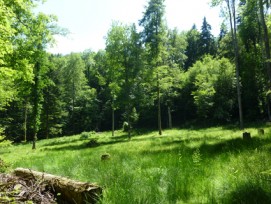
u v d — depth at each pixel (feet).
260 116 155.94
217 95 162.20
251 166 21.85
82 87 255.09
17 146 131.85
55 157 50.90
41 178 20.97
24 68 54.54
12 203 14.93
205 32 241.76
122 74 127.95
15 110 185.98
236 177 19.48
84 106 236.22
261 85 149.79
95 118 230.89
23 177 22.94
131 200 16.75
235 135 61.16
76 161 37.14
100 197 18.11
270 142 36.42
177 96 186.80
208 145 43.65
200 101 161.89
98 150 61.57
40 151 85.25
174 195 18.42
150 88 144.46
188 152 36.91
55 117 199.72
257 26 127.44
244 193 16.53
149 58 128.06
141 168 27.45
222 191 17.67
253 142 38.14
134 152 45.21
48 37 60.49
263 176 18.66
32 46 57.93
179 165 26.50
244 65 155.33
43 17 57.06
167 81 135.33
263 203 15.19
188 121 192.54
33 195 17.30
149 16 126.93
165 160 30.22
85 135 153.07
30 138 192.85
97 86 278.87
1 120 171.12
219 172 22.66
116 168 25.30
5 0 44.50
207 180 20.66
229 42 178.70
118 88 130.52
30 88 104.06
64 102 222.89
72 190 18.63
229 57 179.22
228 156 29.12
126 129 182.39
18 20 53.11
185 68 238.27
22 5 48.26
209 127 148.25
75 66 253.24
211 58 202.39
